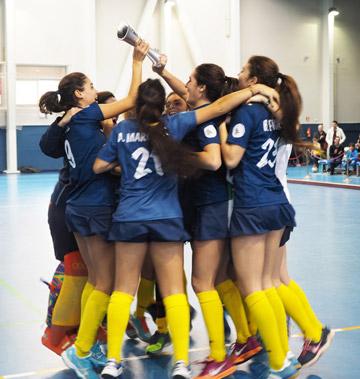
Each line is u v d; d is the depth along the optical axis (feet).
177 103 14.40
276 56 86.74
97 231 12.28
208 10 82.07
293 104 12.17
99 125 12.89
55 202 13.57
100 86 79.41
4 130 75.87
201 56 81.66
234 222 12.02
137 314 14.90
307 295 19.19
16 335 15.75
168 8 80.02
